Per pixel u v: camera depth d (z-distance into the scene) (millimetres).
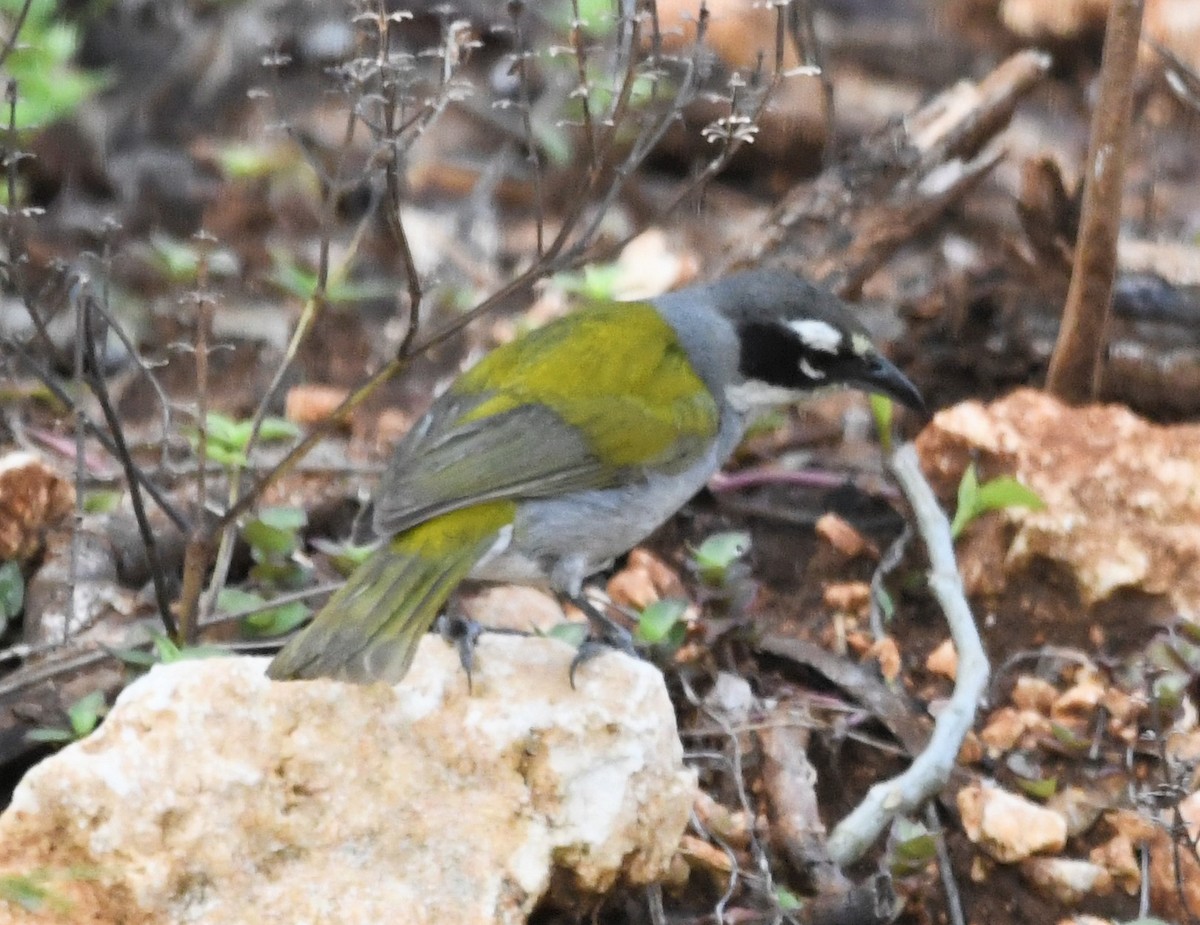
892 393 10641
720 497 12789
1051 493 11602
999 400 13125
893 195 13516
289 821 8281
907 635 11734
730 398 10633
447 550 9211
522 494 9508
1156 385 13289
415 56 10852
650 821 8688
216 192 15891
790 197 13719
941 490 12086
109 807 8078
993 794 10055
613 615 11445
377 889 8227
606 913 9148
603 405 9828
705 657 11125
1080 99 17766
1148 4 17734
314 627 8625
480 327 14594
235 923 8062
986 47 18172
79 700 10047
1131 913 9828
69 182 15906
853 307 13648
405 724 8531
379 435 13289
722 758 10273
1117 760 10609
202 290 10406
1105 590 11352
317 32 17438
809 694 11039
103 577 10992
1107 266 12312
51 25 16328
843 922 9211
